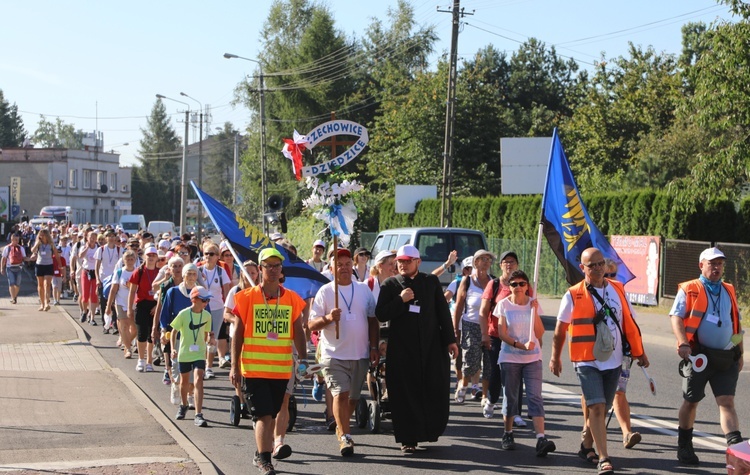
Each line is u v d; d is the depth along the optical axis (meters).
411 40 81.75
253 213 77.88
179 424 12.02
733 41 23.48
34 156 110.62
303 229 58.41
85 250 24.62
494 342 12.32
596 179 47.81
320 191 10.59
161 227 86.38
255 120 79.75
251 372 8.96
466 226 43.72
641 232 30.84
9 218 101.44
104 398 13.16
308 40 77.00
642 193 30.81
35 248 27.22
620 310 9.40
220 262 15.97
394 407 10.34
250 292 9.08
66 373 15.52
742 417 12.29
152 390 14.48
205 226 87.62
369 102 77.12
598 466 9.24
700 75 24.44
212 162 154.75
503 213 40.62
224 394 14.27
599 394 9.20
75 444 10.22
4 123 160.12
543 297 34.81
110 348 19.59
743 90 23.66
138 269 16.39
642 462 9.80
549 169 11.50
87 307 24.94
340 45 77.75
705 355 9.46
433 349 10.37
